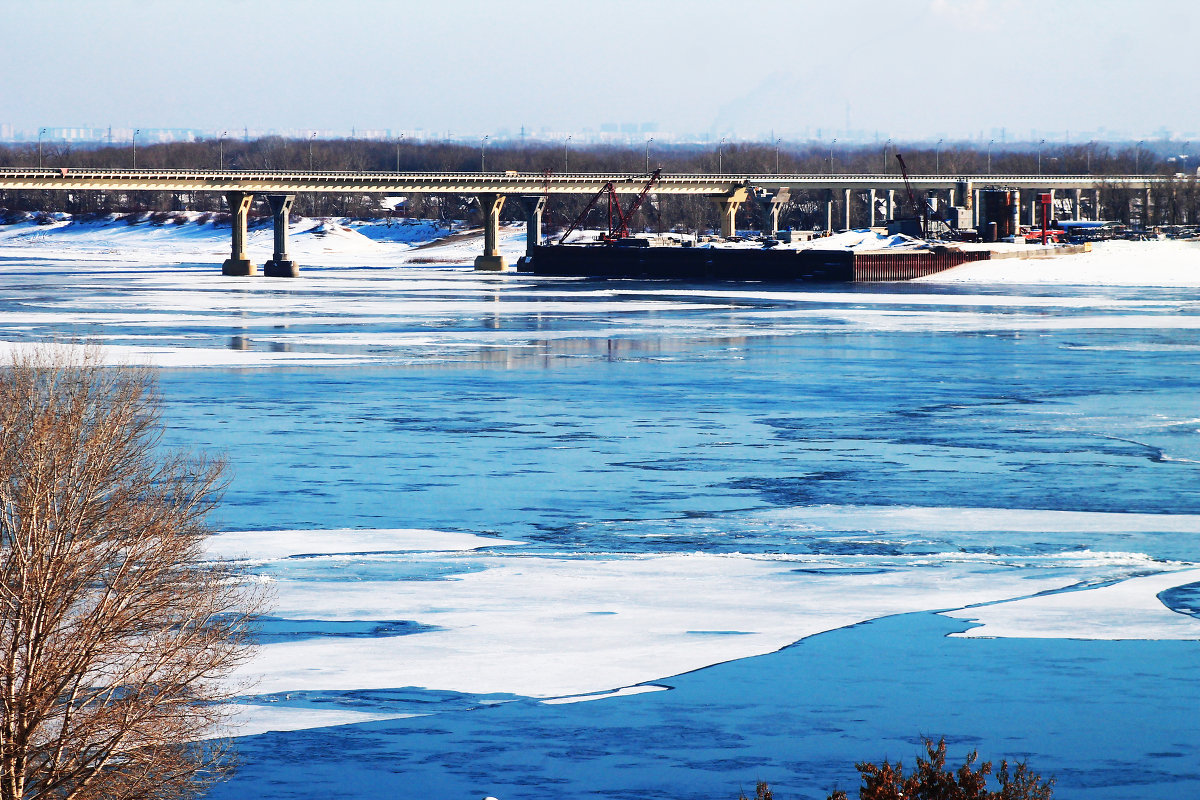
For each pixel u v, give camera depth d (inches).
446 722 1625.2
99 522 1400.1
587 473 3663.9
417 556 2662.4
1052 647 1962.4
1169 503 3267.7
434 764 1485.0
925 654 1931.6
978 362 6663.4
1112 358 6830.7
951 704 1700.3
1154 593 2325.3
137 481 1476.4
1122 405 5123.0
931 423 4640.8
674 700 1717.5
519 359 6732.3
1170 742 1557.6
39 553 1348.4
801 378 5974.4
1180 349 7288.4
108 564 1406.3
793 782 1439.5
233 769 1462.8
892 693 1748.3
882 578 2479.1
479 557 2662.4
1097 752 1524.4
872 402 5187.0
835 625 2107.5
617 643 1999.3
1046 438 4301.2
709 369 6323.8
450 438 4247.0
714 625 2108.8
